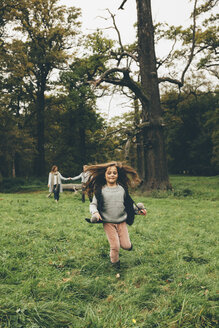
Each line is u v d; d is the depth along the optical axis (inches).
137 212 176.9
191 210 446.6
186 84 1270.9
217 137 1626.5
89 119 1300.4
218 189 904.3
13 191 1023.0
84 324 106.6
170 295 133.3
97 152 1250.0
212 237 250.8
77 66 1259.8
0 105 1163.3
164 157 775.7
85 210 409.4
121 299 129.7
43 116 1380.4
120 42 868.6
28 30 1258.6
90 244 216.8
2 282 141.4
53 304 116.3
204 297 129.8
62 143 1445.6
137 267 171.2
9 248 194.1
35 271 155.7
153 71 787.4
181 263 175.9
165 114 1018.1
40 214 358.6
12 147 1148.5
